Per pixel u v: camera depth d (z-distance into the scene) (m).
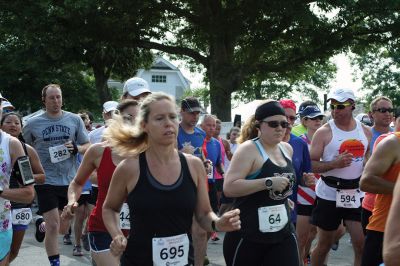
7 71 35.03
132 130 3.49
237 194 4.49
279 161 4.63
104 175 4.52
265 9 24.28
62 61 28.66
